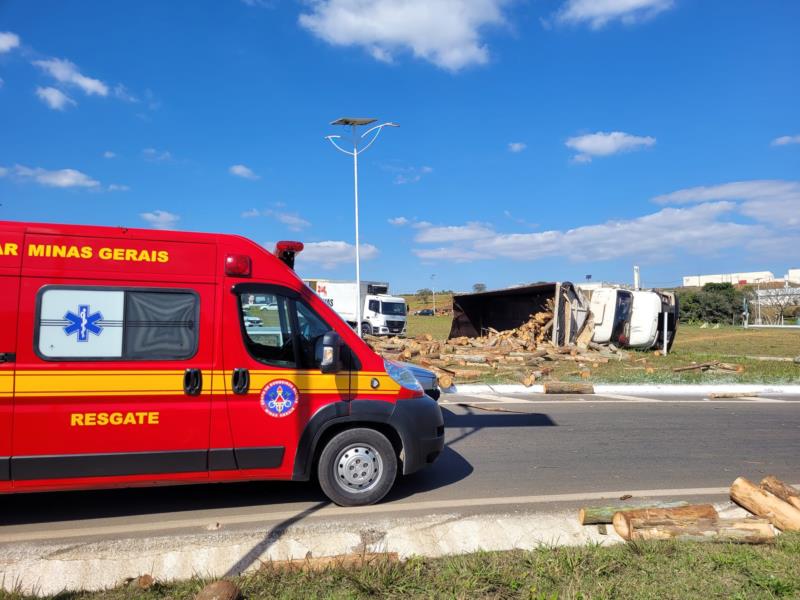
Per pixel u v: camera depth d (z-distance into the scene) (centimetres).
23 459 479
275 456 537
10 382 476
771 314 7144
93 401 493
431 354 1952
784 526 500
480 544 489
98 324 496
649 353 2405
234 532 498
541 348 2166
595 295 2506
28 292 482
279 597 374
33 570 424
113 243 505
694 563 420
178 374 511
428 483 654
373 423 571
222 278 529
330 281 4128
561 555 434
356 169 3409
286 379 538
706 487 659
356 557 426
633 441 891
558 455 796
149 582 405
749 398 1414
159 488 613
